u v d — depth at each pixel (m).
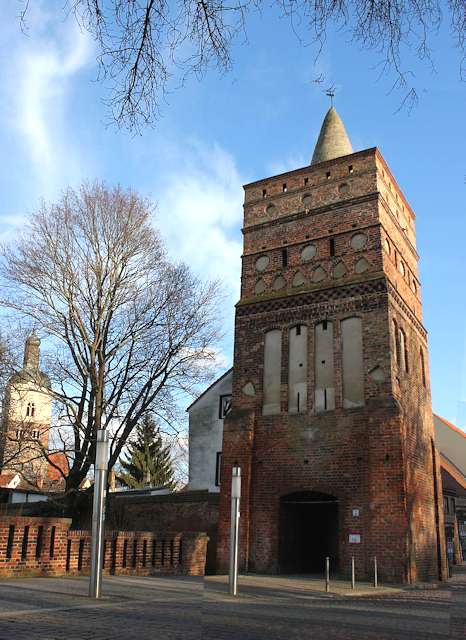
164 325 29.11
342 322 24.64
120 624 9.27
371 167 26.31
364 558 20.97
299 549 24.30
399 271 26.78
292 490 23.31
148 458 50.75
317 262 26.28
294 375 25.03
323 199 27.16
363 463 22.17
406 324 26.12
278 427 24.48
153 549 20.39
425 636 9.44
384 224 25.89
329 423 23.42
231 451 24.92
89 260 27.77
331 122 30.36
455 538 42.19
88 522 27.75
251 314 26.84
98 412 26.77
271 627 9.98
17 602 11.48
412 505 21.98
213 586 17.09
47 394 26.58
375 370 23.16
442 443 50.34
